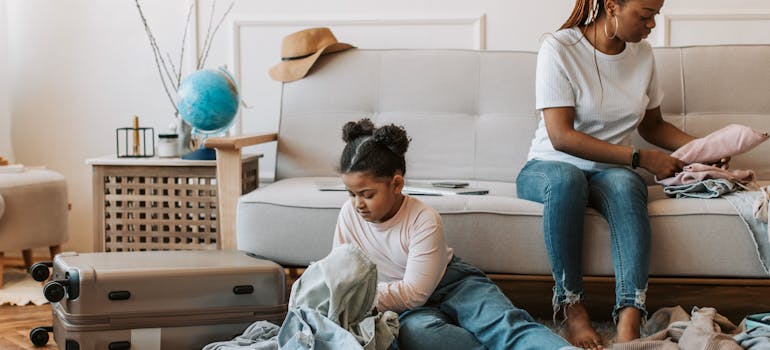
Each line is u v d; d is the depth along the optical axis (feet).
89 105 10.98
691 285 9.63
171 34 10.77
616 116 7.32
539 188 6.87
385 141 5.89
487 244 6.97
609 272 6.82
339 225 6.39
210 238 8.84
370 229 6.21
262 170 10.79
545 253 6.93
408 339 5.81
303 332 5.33
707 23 10.14
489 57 9.24
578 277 6.55
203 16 10.70
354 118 9.23
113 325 6.03
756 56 8.91
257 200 7.32
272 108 10.69
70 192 11.10
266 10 10.62
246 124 10.75
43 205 9.44
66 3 10.93
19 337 7.20
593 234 6.81
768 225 6.57
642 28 7.05
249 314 6.36
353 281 5.49
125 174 8.81
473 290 6.09
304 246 7.25
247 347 5.58
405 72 9.27
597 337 6.31
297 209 7.23
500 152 9.00
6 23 10.97
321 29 9.51
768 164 8.61
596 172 7.24
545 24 10.28
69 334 6.00
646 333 6.70
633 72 7.46
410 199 6.20
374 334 5.42
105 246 8.91
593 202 6.88
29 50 11.03
